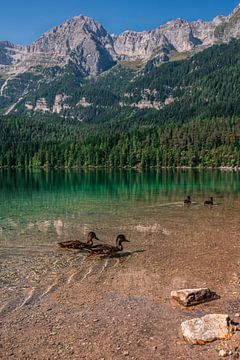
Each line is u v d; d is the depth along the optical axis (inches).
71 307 626.2
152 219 1488.7
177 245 1060.5
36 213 1660.9
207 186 3225.9
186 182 3754.9
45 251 1000.2
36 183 3789.4
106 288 719.7
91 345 498.0
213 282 744.3
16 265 872.9
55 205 1946.4
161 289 710.5
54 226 1348.4
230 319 537.3
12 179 4653.1
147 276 791.1
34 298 667.4
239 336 494.9
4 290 707.4
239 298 655.8
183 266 858.8
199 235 1187.3
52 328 548.7
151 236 1178.6
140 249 1020.5
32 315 594.9
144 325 553.9
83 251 1000.2
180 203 1996.8
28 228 1309.1
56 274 807.7
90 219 1492.4
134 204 1963.6
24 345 500.1
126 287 724.7
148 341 505.7
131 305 632.4
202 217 1535.4
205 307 617.6
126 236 1179.9
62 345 499.2
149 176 5093.5
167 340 506.6
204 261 897.5
